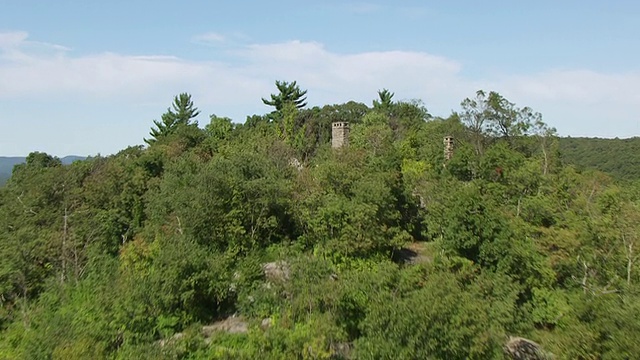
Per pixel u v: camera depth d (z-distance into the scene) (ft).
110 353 76.33
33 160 280.51
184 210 114.01
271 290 86.43
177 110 307.58
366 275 78.43
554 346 77.00
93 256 117.60
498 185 144.56
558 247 113.80
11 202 159.12
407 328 63.57
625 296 90.38
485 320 70.74
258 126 239.91
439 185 145.18
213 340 78.02
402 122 280.72
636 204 160.76
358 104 313.94
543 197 141.79
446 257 102.63
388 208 119.14
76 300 101.96
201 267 93.25
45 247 119.65
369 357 64.90
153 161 178.50
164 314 86.99
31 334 87.97
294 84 288.30
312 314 73.67
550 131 212.43
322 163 146.41
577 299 84.07
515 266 99.76
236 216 113.80
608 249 114.11
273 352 67.00
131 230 144.77
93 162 199.41
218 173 117.08
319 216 112.06
